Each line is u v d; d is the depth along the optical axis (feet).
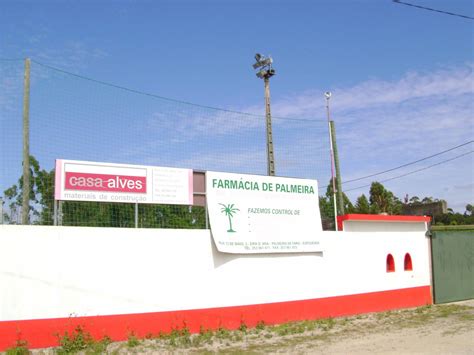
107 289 35.47
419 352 32.24
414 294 55.36
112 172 38.06
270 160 60.95
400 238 55.36
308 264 46.42
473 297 62.03
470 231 63.46
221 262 41.04
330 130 54.44
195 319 38.99
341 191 53.57
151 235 37.83
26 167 34.73
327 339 37.50
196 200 41.57
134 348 33.60
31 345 32.30
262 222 43.98
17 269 32.48
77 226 35.83
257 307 42.34
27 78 35.29
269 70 63.36
